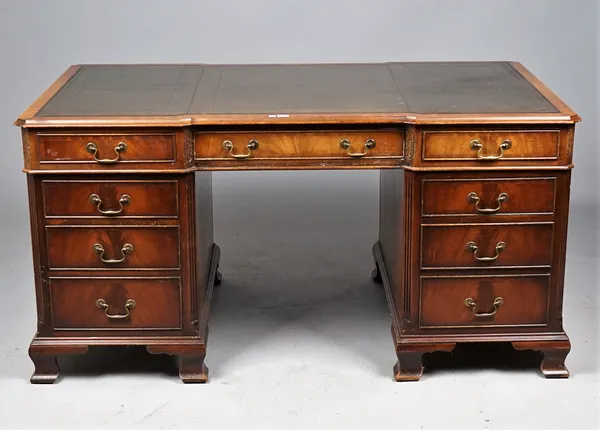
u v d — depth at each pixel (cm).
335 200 557
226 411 344
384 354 386
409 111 348
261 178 568
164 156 343
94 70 411
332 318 419
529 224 353
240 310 427
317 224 528
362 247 499
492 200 350
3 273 462
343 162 349
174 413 343
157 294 357
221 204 552
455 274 356
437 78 396
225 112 347
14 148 545
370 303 435
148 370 375
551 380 364
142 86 385
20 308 425
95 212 349
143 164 344
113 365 379
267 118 342
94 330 361
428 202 349
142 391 359
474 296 359
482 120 339
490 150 344
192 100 364
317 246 500
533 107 352
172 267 355
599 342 391
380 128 346
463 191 349
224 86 385
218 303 434
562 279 359
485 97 366
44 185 347
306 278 462
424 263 355
